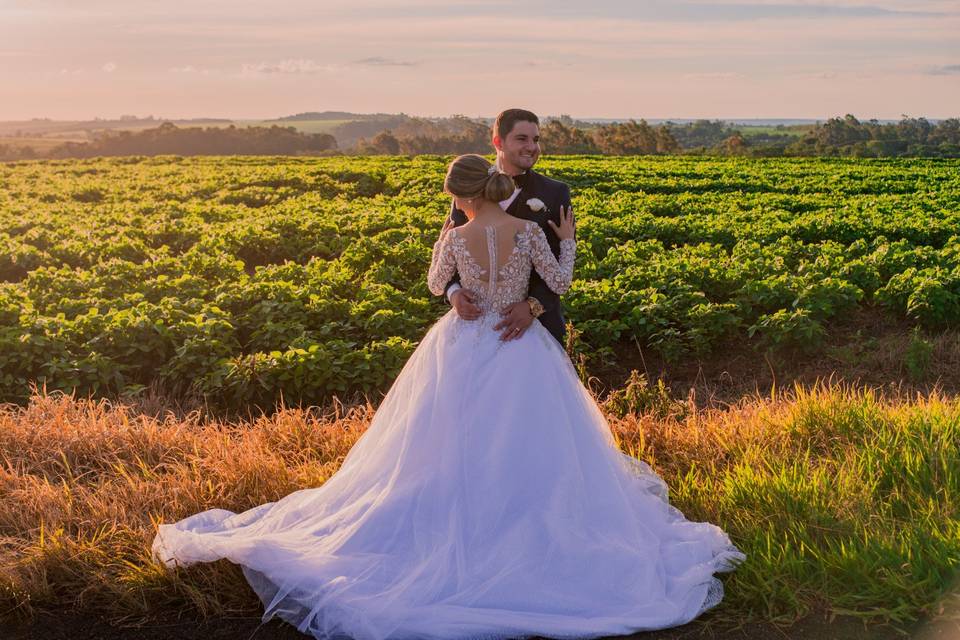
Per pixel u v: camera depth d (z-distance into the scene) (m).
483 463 3.82
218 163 41.22
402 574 3.68
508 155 4.26
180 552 3.88
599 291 9.48
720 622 3.62
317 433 5.84
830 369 8.34
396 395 4.25
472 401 3.92
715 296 10.61
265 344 8.43
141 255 13.55
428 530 3.78
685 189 26.53
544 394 3.94
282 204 19.33
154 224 15.52
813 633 3.50
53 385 7.42
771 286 9.70
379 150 159.88
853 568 3.79
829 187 26.17
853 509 4.36
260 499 4.76
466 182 3.99
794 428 5.66
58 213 18.56
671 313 8.91
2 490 4.87
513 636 3.46
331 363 7.59
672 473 5.22
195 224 16.14
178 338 8.20
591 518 3.89
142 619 3.72
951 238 13.30
